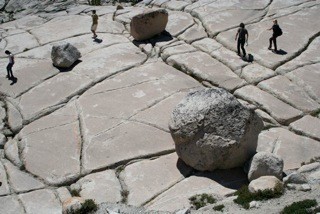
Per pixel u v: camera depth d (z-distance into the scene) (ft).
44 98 57.36
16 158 48.03
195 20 75.05
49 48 68.90
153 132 49.90
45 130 51.70
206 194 39.96
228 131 41.96
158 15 68.23
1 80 61.57
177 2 82.12
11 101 57.77
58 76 61.46
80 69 62.39
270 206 36.52
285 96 55.42
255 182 39.19
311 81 57.77
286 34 68.80
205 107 42.50
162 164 45.57
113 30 73.72
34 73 62.59
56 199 42.29
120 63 63.41
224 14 75.10
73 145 49.08
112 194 42.06
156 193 41.73
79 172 45.37
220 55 63.93
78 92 57.77
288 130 50.88
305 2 78.64
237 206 37.55
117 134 49.88
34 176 45.47
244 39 62.18
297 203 35.37
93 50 67.31
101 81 59.72
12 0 90.74
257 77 58.75
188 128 42.75
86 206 38.63
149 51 66.69
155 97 55.72
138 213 38.58
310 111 53.36
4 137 51.88
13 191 43.34
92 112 53.67
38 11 87.20
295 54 63.57
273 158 41.06
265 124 51.70
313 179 41.60
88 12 82.74
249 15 74.84
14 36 74.13
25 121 53.78
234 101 42.55
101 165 45.83
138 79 59.62
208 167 43.14
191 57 63.98
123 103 54.90
